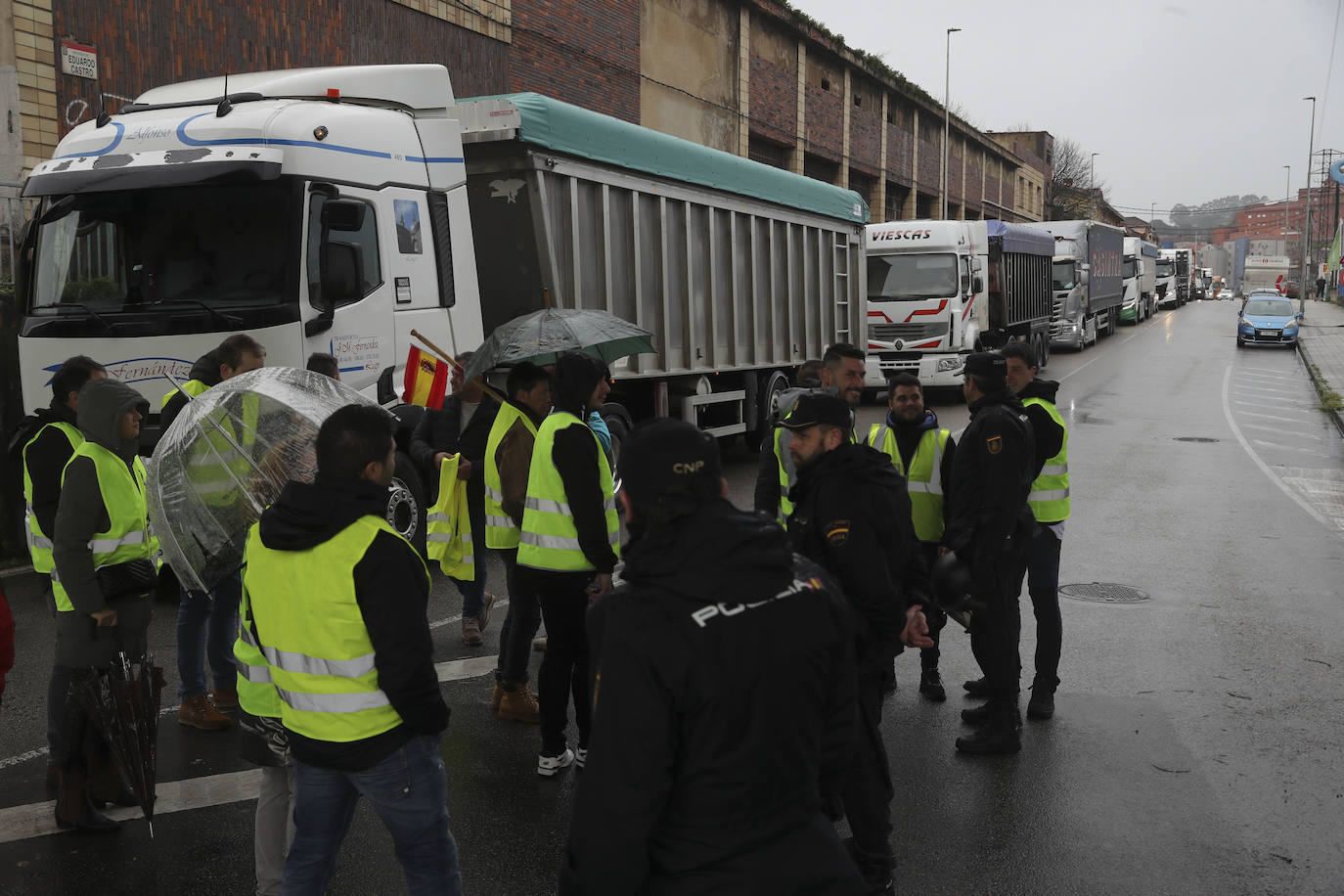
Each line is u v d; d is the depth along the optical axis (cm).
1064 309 3316
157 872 406
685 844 216
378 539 287
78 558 413
